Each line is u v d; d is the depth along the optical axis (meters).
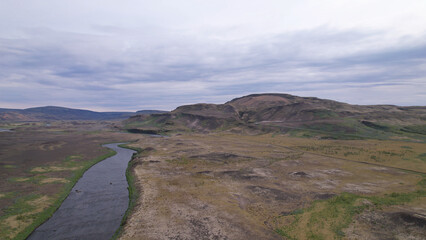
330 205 35.75
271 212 34.69
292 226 30.28
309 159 70.94
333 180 49.66
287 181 49.38
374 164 63.50
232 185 46.97
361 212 32.81
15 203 38.62
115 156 87.12
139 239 28.02
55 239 30.00
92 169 66.06
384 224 29.16
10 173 55.66
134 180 52.03
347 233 27.95
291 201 38.38
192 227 30.55
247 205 37.38
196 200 39.31
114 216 36.69
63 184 49.78
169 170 58.84
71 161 72.06
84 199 43.34
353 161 67.62
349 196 38.75
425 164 61.88
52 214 36.91
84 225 33.72
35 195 42.59
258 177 51.97
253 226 30.69
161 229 30.12
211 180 50.25
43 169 60.75
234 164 64.94
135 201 40.56
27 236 30.22
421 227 27.11
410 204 34.75
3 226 31.36
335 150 84.38
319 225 30.06
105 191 47.62
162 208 36.25
